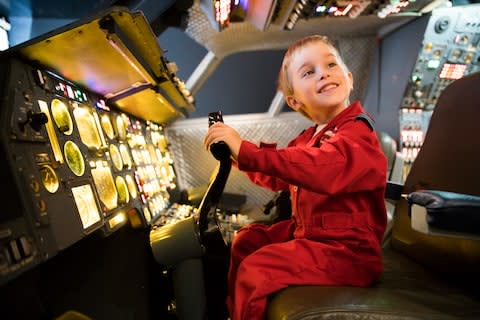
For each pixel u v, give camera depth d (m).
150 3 1.86
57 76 1.18
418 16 2.70
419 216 0.82
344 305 0.86
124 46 1.08
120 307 1.15
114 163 1.48
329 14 2.62
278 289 0.99
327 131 1.22
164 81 1.74
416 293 1.02
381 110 3.25
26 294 0.76
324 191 0.99
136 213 1.50
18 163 0.77
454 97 1.36
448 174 1.29
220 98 5.59
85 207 1.04
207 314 1.23
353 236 1.09
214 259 1.25
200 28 2.66
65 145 1.06
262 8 2.27
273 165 0.98
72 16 1.76
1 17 1.64
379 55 3.20
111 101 1.69
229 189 3.18
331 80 1.23
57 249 0.82
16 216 0.72
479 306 0.96
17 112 0.83
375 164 1.04
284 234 1.38
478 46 2.83
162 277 1.50
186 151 3.16
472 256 1.07
